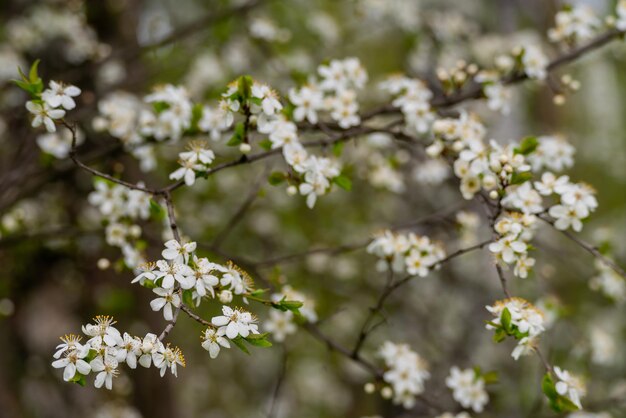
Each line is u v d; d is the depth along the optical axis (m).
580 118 7.51
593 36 3.48
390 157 3.77
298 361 6.34
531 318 2.08
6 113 4.52
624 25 3.22
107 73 4.72
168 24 5.53
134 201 2.87
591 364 5.05
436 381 5.01
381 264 2.70
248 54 4.88
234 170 5.30
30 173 3.62
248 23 4.36
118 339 1.80
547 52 5.05
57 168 3.55
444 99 3.11
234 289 2.14
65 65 5.16
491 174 2.43
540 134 6.09
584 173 7.59
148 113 3.16
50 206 4.57
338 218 5.86
